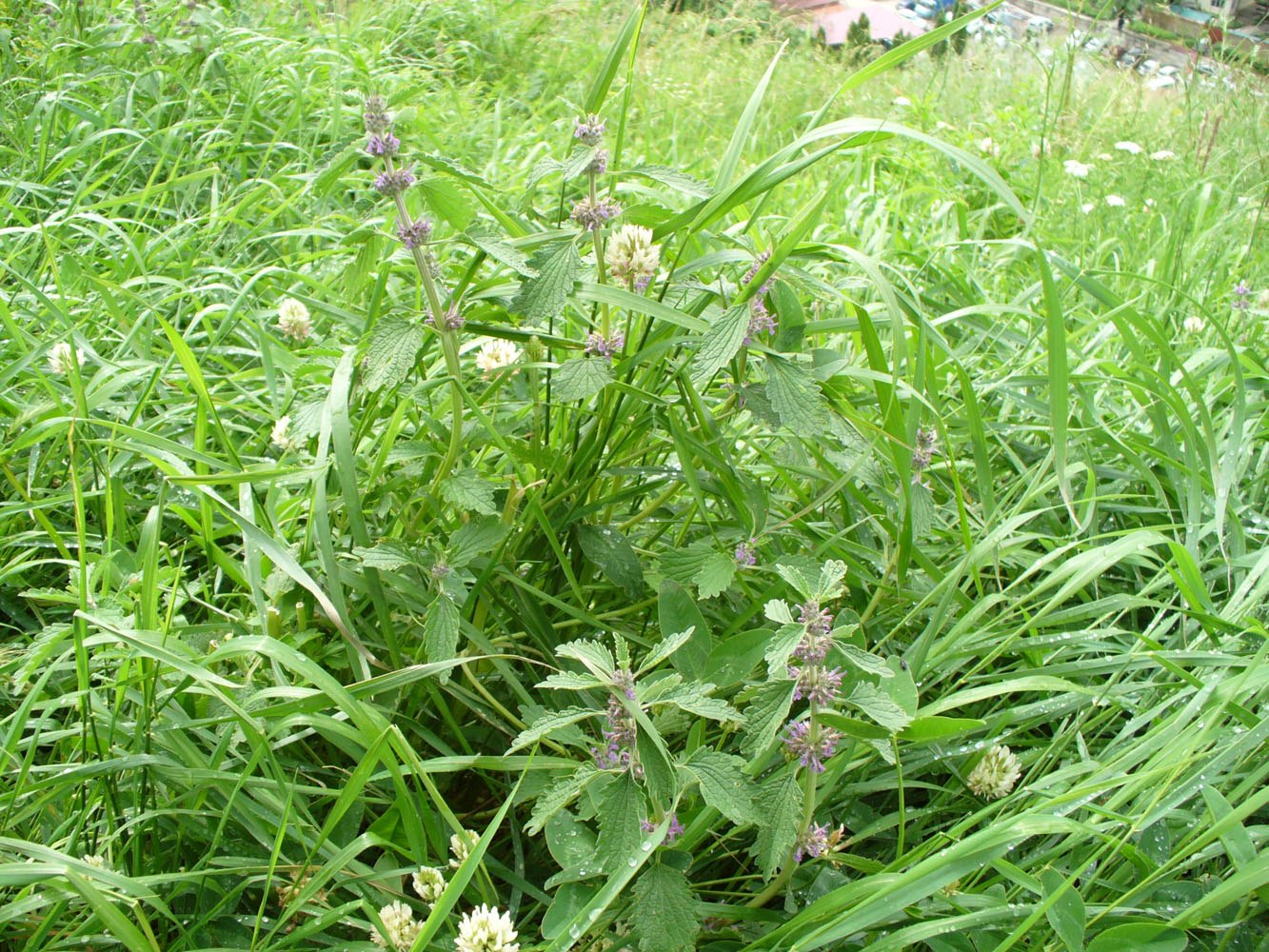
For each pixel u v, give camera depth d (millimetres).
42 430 626
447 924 462
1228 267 1166
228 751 512
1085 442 736
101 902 399
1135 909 457
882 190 1361
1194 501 667
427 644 497
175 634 526
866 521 652
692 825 460
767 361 534
